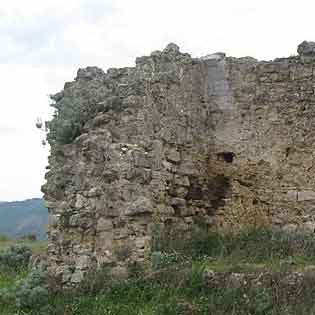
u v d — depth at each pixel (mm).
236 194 18359
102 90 17500
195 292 13906
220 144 18719
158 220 16406
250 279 13695
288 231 17078
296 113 18031
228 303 13180
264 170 18234
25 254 20625
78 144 16922
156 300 13891
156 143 16797
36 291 15109
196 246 16500
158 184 16625
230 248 16391
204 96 18859
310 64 17938
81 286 15219
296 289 13180
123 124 16625
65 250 16406
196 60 18734
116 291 14578
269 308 12875
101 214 16016
